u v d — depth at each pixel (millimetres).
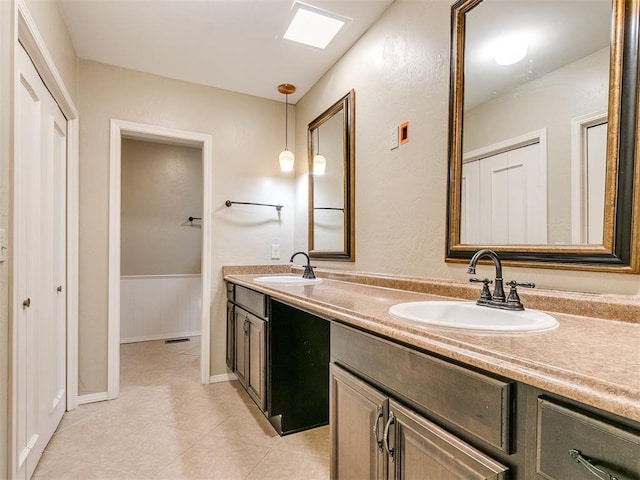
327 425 2115
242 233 2961
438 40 1636
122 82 2541
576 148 1114
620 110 1001
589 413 561
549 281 1195
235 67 2562
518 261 1270
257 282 2258
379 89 2043
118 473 1614
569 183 1131
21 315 1376
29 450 1509
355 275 2170
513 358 673
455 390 783
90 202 2420
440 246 1620
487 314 1199
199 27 2096
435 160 1654
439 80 1631
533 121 1242
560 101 1162
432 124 1672
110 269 2469
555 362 642
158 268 4137
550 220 1185
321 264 2666
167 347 3744
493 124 1383
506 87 1336
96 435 1949
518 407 667
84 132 2408
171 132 2697
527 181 1258
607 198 1027
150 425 2070
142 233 4070
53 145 1901
